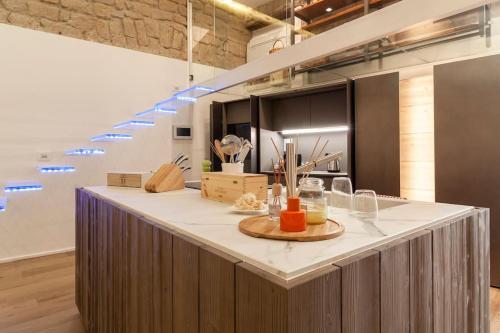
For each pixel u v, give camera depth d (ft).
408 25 4.99
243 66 8.27
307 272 2.48
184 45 17.61
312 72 12.74
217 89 9.38
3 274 11.03
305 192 3.72
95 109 14.49
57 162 13.53
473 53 10.12
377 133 12.26
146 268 4.36
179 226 3.92
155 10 16.55
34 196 13.05
